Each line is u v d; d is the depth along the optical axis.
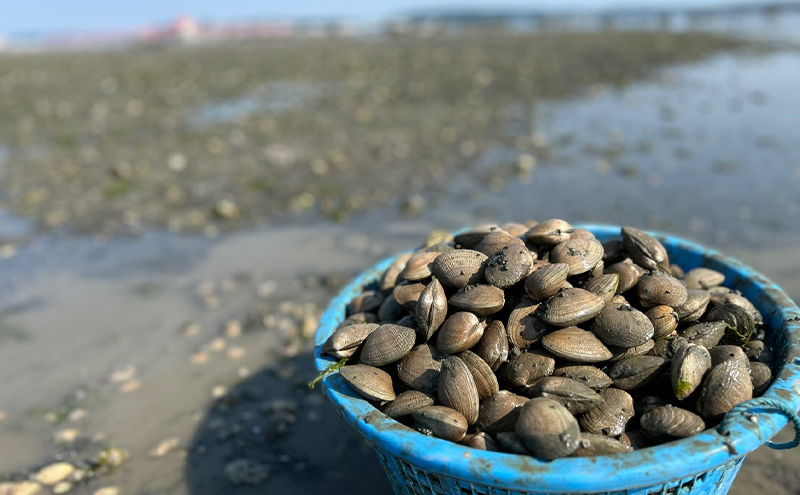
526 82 2.60
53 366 0.80
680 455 0.34
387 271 0.56
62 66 3.89
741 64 2.97
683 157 1.48
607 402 0.41
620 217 1.14
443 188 1.36
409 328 0.45
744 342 0.46
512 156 1.57
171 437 0.66
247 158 1.64
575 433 0.35
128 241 1.18
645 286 0.47
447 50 3.92
